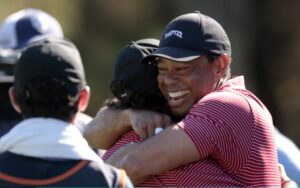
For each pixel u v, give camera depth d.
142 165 9.78
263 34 41.00
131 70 10.59
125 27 39.03
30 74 8.74
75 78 8.85
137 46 10.68
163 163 9.79
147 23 39.34
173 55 10.11
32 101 8.75
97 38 38.34
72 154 8.72
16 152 8.72
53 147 8.70
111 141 10.88
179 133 9.82
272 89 41.62
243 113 9.99
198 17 10.39
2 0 35.19
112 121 10.79
